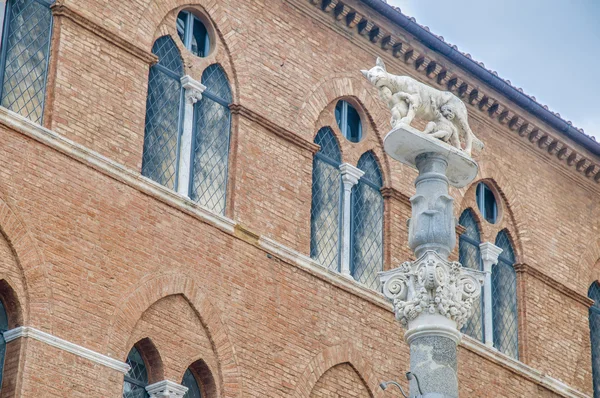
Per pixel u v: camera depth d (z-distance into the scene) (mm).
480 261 36625
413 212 24188
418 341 23406
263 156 31719
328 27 34125
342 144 33812
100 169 28391
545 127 38750
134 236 28594
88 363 27078
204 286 29500
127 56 29703
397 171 34625
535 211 38188
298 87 32969
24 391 25969
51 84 28391
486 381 34969
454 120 25781
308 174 32469
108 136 28828
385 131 34625
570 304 38188
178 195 29594
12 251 26734
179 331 28969
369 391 32000
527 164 38469
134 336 28219
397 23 35156
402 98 25312
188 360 28953
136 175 28953
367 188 34188
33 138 27516
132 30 29984
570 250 38781
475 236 36781
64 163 27859
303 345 30938
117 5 29859
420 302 23531
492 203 37594
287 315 30844
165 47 30938
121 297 28000
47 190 27438
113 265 28047
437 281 23547
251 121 31766
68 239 27484
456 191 36281
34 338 26406
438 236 23812
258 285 30516
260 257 30766
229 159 31328
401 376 32625
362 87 34438
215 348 29375
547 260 38000
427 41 35688
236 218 30672
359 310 32375
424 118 25734
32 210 27109
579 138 39438
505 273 37156
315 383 31031
